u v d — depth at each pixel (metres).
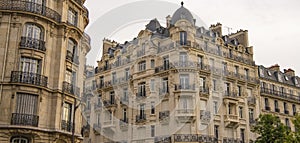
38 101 23.98
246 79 48.28
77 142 25.83
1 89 23.22
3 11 24.64
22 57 24.55
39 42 25.12
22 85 23.52
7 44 24.33
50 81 25.28
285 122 52.56
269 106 51.34
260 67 53.97
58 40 26.47
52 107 24.73
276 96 52.53
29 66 24.67
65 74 26.12
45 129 23.59
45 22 25.80
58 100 24.86
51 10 26.31
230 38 51.59
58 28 26.70
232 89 45.84
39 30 25.67
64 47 26.47
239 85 47.16
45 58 25.28
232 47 48.12
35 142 22.94
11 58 24.11
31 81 24.06
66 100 25.30
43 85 24.36
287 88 55.91
